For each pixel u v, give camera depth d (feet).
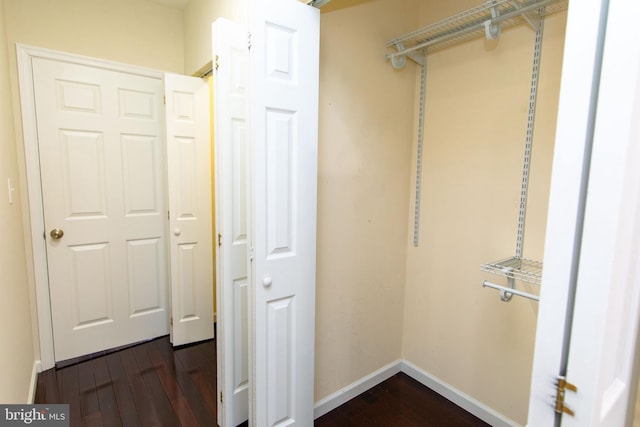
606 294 1.62
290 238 4.84
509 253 5.59
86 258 7.86
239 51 5.27
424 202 6.89
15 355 5.36
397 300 7.26
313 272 5.16
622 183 1.55
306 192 4.92
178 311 8.46
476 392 6.21
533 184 5.24
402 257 7.20
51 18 7.00
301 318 5.12
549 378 1.82
